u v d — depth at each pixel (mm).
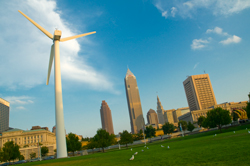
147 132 138875
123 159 22156
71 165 22109
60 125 47062
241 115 101688
